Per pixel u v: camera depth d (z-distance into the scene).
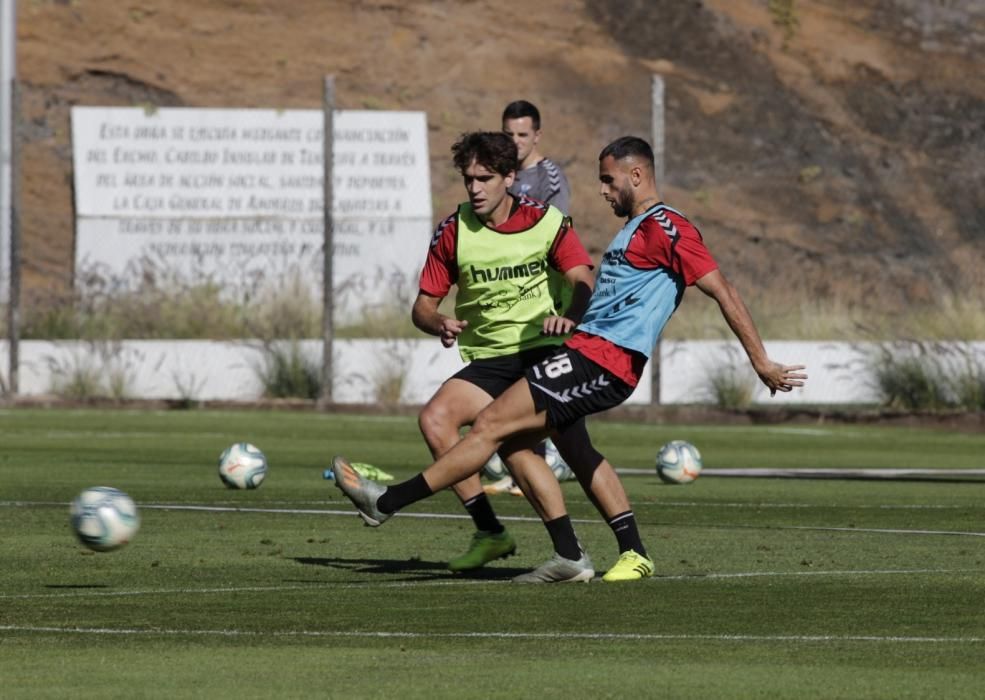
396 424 74.69
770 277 111.19
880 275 135.50
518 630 22.41
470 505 28.56
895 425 79.38
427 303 28.92
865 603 24.84
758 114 149.12
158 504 40.72
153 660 20.09
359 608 24.31
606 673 19.31
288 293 94.94
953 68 155.75
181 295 95.31
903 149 148.88
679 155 145.25
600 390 26.92
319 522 36.84
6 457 55.19
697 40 152.75
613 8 153.12
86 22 139.00
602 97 146.25
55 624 22.78
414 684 18.62
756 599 25.28
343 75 143.25
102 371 87.50
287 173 115.31
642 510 40.47
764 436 71.12
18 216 85.38
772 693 18.20
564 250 28.52
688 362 85.94
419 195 116.56
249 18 143.75
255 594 25.77
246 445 44.91
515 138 39.31
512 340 28.70
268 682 18.73
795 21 155.88
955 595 25.70
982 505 42.03
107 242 112.88
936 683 18.75
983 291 90.94
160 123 114.38
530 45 148.50
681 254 26.88
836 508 41.16
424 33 146.62
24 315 92.81
